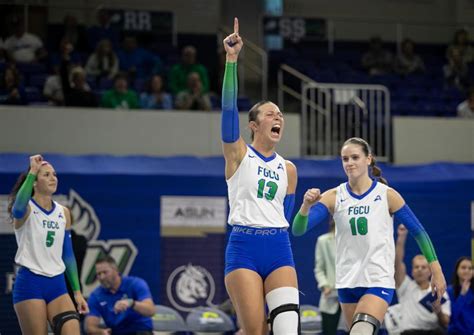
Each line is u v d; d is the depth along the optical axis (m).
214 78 20.66
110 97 16.66
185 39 21.69
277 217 7.59
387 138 16.73
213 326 12.62
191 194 14.64
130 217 14.35
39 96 17.48
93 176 14.22
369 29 23.50
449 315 12.30
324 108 18.77
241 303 7.38
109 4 21.53
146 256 14.38
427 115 19.59
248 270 7.43
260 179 7.55
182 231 14.59
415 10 24.09
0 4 19.50
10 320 13.70
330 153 17.50
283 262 7.53
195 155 15.64
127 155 15.18
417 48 23.34
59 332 9.02
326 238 13.08
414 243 15.09
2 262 13.70
